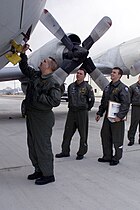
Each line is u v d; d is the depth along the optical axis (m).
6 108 15.94
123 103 3.78
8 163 3.95
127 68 10.81
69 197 2.73
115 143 3.92
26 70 3.21
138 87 5.28
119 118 3.78
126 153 4.69
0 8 2.27
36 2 2.58
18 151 4.72
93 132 6.99
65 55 7.09
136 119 5.28
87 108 4.22
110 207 2.50
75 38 6.64
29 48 3.04
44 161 3.07
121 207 2.51
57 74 5.25
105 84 5.74
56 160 4.19
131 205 2.56
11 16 2.41
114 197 2.75
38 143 3.02
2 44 2.69
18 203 2.56
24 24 2.66
